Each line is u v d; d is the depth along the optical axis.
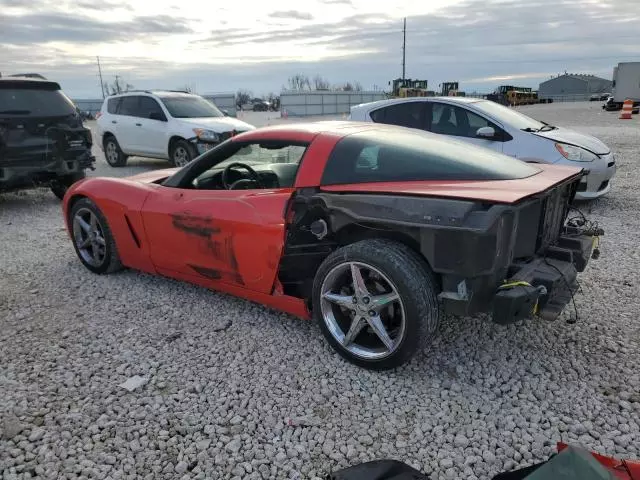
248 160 3.59
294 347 3.21
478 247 2.46
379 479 1.96
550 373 2.88
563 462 1.75
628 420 2.47
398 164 2.95
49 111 7.21
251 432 2.45
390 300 2.71
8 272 4.68
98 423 2.51
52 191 8.55
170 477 2.18
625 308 3.67
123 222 4.07
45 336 3.40
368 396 2.71
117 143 11.74
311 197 2.99
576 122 23.03
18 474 2.19
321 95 44.75
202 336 3.38
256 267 3.25
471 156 3.12
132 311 3.77
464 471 2.19
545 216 2.97
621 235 5.50
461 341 3.26
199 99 11.49
